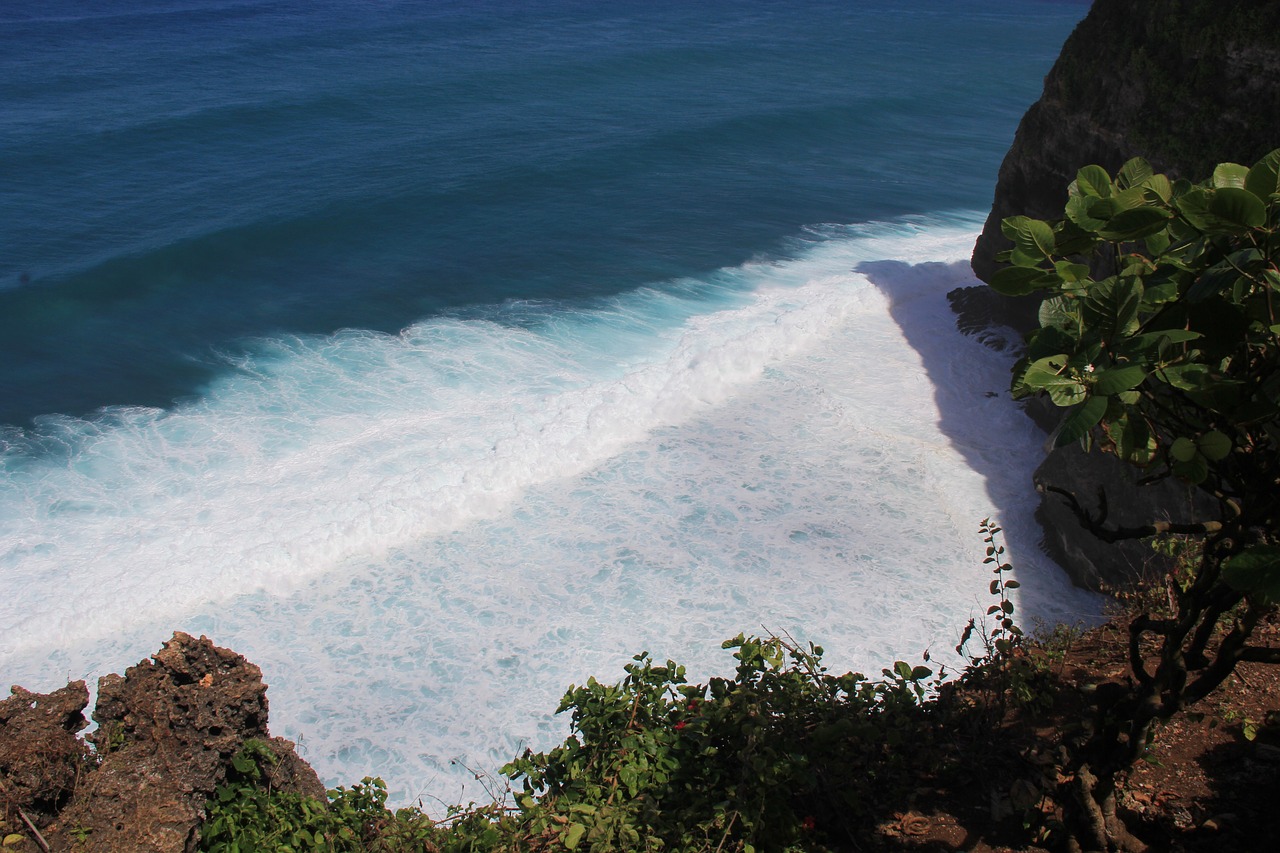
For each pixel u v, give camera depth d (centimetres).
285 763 809
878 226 4169
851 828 637
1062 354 430
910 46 9344
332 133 5253
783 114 6012
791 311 3127
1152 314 451
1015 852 599
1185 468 431
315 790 817
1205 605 489
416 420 2428
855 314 3212
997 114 6656
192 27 8419
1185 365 414
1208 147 2473
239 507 2064
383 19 9025
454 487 2100
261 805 753
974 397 2684
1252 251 423
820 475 2253
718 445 2375
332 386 2625
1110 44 2812
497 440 2327
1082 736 639
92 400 2544
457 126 5459
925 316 3231
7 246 3584
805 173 4950
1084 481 1888
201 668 815
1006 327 3042
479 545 1988
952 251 3834
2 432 2358
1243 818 591
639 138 5325
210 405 2519
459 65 7050
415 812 785
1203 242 456
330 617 1791
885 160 5303
